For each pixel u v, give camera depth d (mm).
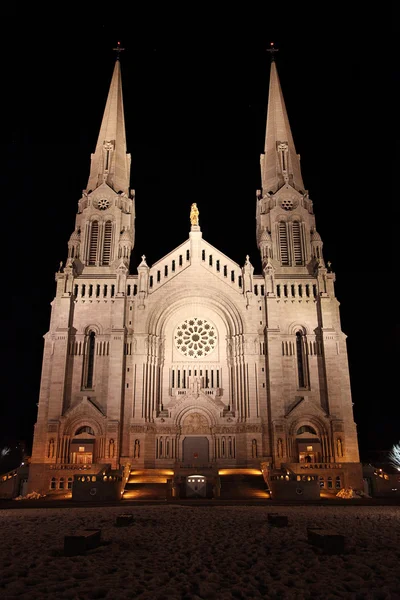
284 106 90375
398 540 21922
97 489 50625
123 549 20359
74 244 75125
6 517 34344
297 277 73312
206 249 74500
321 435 65062
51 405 64812
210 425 66438
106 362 68062
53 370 66250
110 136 84188
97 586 14125
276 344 68188
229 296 71562
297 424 65250
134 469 62719
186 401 67000
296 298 71625
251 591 13867
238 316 70812
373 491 62562
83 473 58188
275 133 85438
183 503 47781
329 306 70312
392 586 14133
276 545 20844
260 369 68125
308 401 65688
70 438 64125
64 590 13945
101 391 66750
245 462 64125
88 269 73812
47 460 62562
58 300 70250
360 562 17297
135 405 65938
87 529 21469
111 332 67750
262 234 75812
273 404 65438
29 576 15352
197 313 72688
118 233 76125
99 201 78438
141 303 70375
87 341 69312
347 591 13859
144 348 68375
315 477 54125
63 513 37562
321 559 17875
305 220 77750
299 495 50906
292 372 68438
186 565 17281
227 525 28469
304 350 69875
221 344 71375
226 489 55000
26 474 62750
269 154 85125
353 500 49969
